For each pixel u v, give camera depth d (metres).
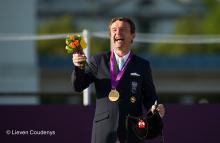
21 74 81.19
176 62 108.69
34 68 81.31
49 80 107.38
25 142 23.02
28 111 23.00
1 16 62.34
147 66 17.36
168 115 22.75
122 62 17.23
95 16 164.62
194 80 107.94
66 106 22.89
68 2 166.25
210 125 22.75
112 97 16.89
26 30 62.69
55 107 22.94
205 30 156.38
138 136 16.75
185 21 158.25
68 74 107.62
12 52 61.81
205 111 22.75
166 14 163.88
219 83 107.12
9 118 23.05
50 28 156.12
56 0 166.00
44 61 108.62
